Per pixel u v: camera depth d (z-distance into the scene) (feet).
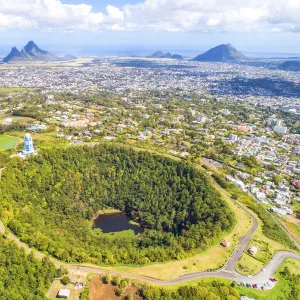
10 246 484.74
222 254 545.03
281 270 520.42
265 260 539.29
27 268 453.58
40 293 426.51
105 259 508.94
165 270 498.69
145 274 487.20
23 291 422.00
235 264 521.65
